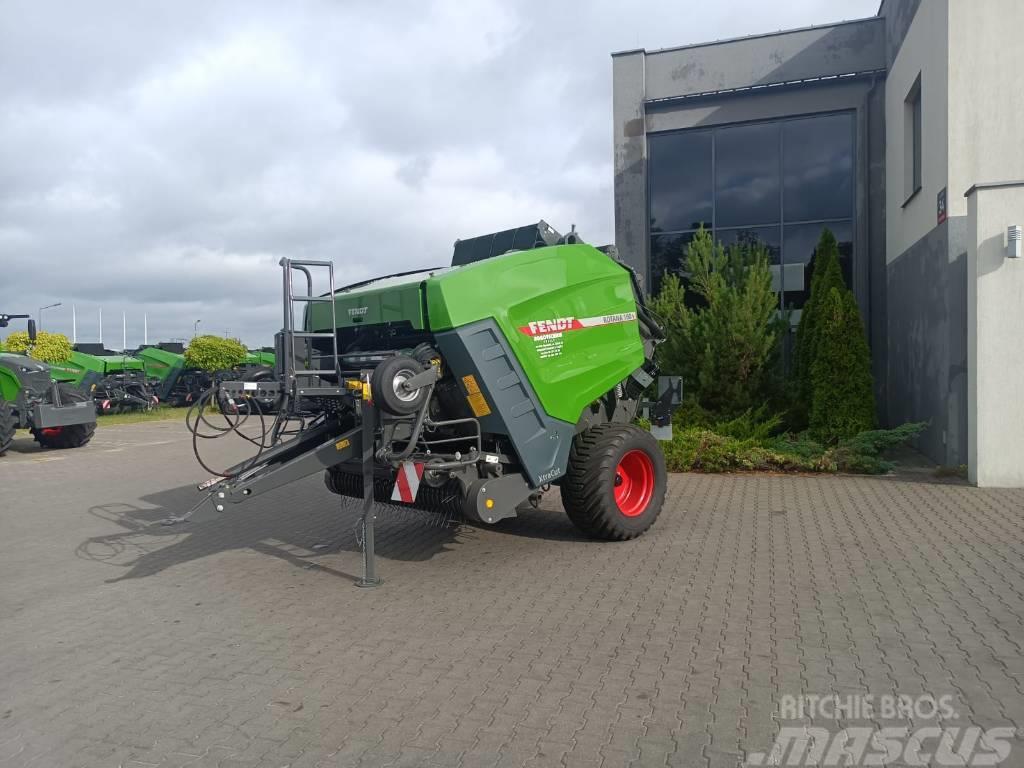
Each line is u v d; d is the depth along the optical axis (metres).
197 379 31.31
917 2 11.50
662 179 15.45
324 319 6.94
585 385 6.73
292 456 6.39
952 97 9.80
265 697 3.96
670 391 8.39
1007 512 7.67
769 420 11.37
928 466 10.57
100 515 8.91
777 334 12.10
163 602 5.59
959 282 9.80
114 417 25.38
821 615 4.94
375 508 8.18
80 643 4.79
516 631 4.80
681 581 5.74
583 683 4.02
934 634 4.56
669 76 15.18
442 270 7.05
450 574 6.10
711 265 12.60
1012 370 8.73
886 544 6.62
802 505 8.35
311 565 6.50
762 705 3.72
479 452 6.03
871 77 14.16
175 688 4.09
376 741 3.47
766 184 14.89
